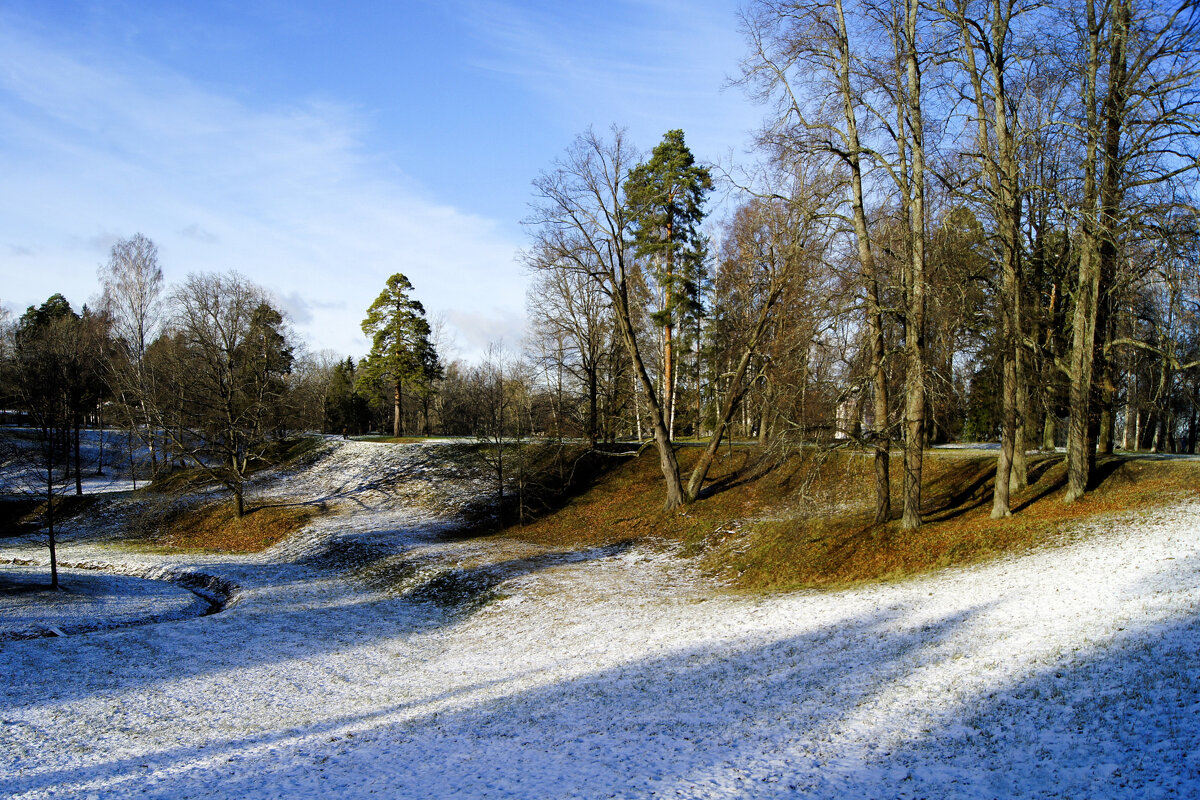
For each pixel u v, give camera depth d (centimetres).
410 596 2636
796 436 2255
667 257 3719
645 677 1402
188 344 4612
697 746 1015
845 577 2084
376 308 6347
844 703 1091
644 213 3475
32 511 4703
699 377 4641
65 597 2662
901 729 965
